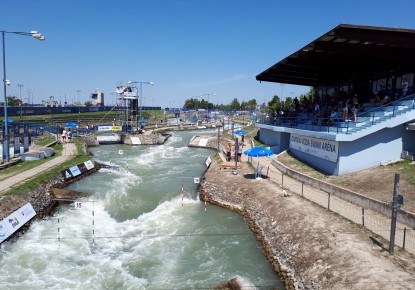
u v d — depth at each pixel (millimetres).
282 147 43906
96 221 24484
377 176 24469
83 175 38344
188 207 27594
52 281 16594
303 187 26672
